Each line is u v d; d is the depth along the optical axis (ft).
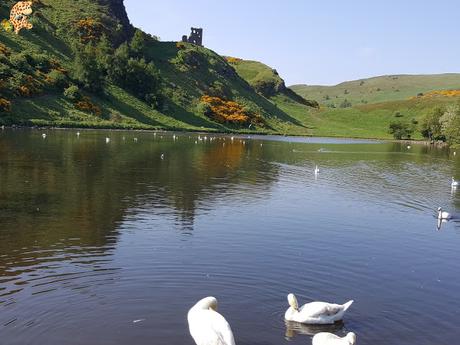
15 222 74.84
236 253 63.87
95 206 88.28
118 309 45.24
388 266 62.54
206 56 614.75
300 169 168.25
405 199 116.47
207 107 460.14
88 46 414.62
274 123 533.96
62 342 39.04
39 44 388.16
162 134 323.16
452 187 140.56
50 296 47.75
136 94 419.33
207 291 50.42
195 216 84.48
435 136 457.68
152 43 588.50
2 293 48.11
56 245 64.18
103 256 60.34
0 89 293.43
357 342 41.45
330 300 50.19
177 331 41.32
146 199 96.78
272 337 41.45
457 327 45.16
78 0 518.78
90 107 342.85
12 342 38.86
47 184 107.14
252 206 96.12
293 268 59.31
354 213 95.55
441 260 66.74
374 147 342.64
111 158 161.58
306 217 88.89
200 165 160.04
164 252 62.80
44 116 299.79
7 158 145.07
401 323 45.52
